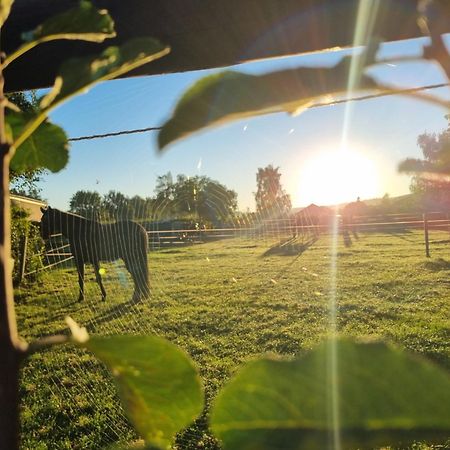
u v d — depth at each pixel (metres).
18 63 1.60
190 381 0.42
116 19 1.37
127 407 0.43
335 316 7.26
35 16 1.42
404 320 6.80
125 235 9.83
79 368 5.74
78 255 10.12
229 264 13.33
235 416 0.28
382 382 0.25
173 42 1.41
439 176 0.43
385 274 10.77
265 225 15.84
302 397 0.27
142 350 0.39
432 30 0.38
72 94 0.45
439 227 23.53
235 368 5.33
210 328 7.14
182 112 0.39
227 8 1.22
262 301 8.63
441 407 0.24
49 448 4.01
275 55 1.32
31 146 0.81
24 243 11.98
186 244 15.42
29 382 5.41
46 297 10.51
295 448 0.26
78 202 11.43
